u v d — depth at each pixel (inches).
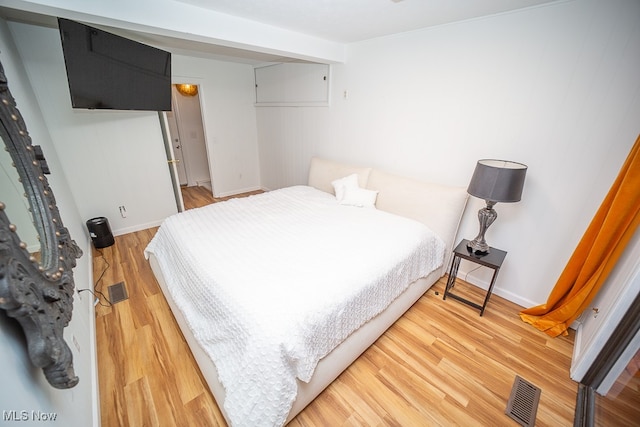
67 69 79.2
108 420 53.0
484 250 82.4
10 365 28.0
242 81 177.9
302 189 130.1
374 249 72.3
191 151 213.9
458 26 81.7
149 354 67.5
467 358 68.4
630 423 48.6
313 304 51.7
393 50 99.3
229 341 51.1
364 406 56.8
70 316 41.0
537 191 77.4
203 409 55.5
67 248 52.3
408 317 82.6
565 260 76.7
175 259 76.3
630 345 52.3
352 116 122.5
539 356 69.0
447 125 91.6
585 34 62.5
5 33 80.7
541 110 72.2
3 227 27.8
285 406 46.6
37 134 83.4
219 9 73.7
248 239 77.4
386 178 107.7
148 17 65.4
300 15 78.0
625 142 62.1
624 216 59.4
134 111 125.0
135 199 135.7
